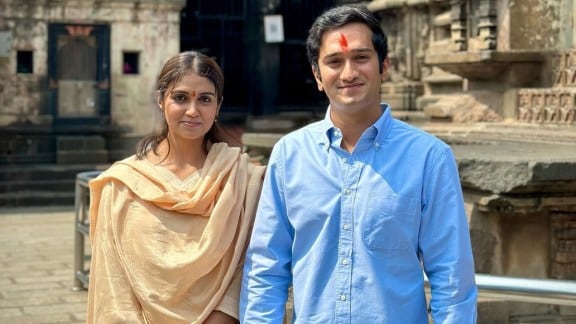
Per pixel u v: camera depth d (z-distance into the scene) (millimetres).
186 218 2855
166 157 3025
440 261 2459
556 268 5301
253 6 20219
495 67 8102
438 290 2449
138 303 2820
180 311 2787
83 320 6379
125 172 2936
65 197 14828
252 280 2633
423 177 2477
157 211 2861
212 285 2824
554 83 7738
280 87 20438
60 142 16078
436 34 10328
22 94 16281
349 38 2508
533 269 5289
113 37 16812
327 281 2492
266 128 19219
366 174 2484
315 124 2646
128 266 2818
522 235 5281
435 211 2465
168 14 17125
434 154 2490
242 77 20547
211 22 20172
